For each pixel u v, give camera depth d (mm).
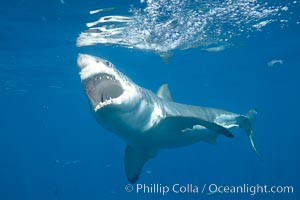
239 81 37844
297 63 28922
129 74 30156
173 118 6715
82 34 15539
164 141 7746
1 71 24031
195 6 12305
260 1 12445
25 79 28078
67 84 32031
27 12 12570
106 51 19328
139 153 7898
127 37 16234
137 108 6191
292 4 13086
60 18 13266
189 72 30203
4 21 13555
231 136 6320
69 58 20688
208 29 15680
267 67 29922
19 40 16469
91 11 12500
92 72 5598
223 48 20781
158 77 32656
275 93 52531
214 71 30422
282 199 44969
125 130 6449
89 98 5508
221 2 12133
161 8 12305
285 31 17734
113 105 5387
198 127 8383
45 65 22641
